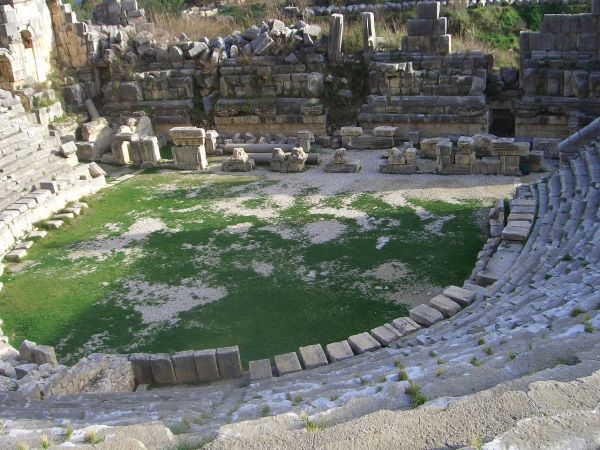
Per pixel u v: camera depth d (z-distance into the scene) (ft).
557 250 51.34
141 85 112.06
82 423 29.76
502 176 82.23
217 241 69.05
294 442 18.20
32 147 84.99
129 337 52.13
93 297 59.06
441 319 47.11
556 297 39.04
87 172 89.30
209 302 56.54
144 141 96.78
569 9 122.01
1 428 26.96
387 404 22.38
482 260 57.67
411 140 98.07
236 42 111.34
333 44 106.83
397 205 75.10
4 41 102.12
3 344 49.85
